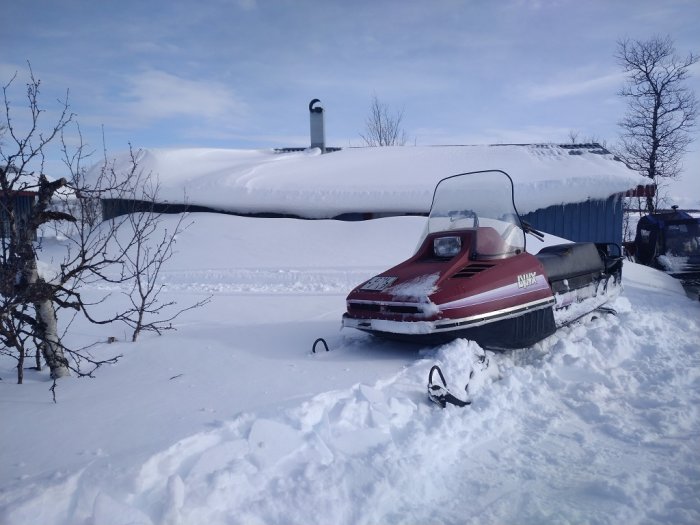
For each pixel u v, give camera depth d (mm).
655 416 3715
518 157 15898
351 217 13734
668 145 24844
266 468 2732
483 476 2971
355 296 4871
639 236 11555
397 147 18625
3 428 3139
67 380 4141
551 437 3471
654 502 2672
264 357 4695
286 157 17828
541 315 5008
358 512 2543
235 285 9711
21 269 3883
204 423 3090
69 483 2377
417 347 4926
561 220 13414
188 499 2393
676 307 7684
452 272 4703
